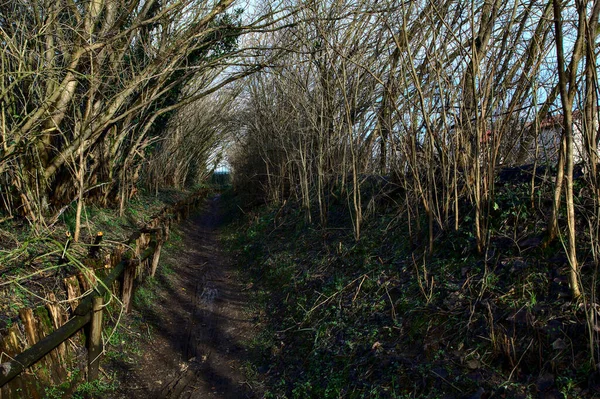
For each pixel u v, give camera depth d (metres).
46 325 3.92
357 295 5.22
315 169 10.54
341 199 8.62
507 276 3.94
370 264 5.71
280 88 11.87
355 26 8.21
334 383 4.05
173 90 11.17
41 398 3.63
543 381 2.99
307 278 6.57
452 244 4.82
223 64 8.13
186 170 24.69
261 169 14.75
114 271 5.32
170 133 16.84
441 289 4.32
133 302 6.27
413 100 5.62
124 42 8.02
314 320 5.35
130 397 4.35
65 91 6.79
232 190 23.78
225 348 5.70
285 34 10.16
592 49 3.37
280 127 11.66
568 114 3.37
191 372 5.04
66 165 7.46
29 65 6.00
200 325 6.45
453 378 3.34
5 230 5.73
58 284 4.83
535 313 3.45
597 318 3.08
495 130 4.50
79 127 7.05
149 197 14.98
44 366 3.79
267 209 12.89
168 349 5.57
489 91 4.72
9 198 6.13
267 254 9.03
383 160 7.91
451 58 5.33
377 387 3.66
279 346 5.38
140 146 11.23
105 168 9.78
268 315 6.50
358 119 8.20
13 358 3.24
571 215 3.37
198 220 18.59
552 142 4.87
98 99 8.05
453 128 5.10
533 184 4.40
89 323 4.30
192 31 7.24
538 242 4.06
